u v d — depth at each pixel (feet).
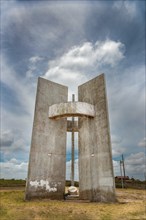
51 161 53.42
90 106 55.06
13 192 66.39
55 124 57.82
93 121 54.70
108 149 48.03
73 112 53.16
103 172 47.50
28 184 47.65
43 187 49.75
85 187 50.80
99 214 30.25
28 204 39.91
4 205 38.24
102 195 46.06
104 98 53.26
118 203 42.57
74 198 51.44
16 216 28.45
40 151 52.29
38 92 56.90
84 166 53.11
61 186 52.90
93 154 51.47
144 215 29.66
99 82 56.39
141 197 58.34
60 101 61.46
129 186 130.72
